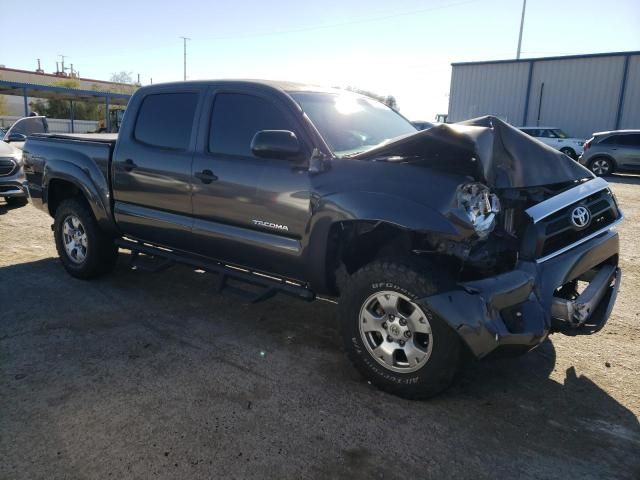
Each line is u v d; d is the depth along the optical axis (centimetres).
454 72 2956
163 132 451
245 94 402
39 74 5688
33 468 257
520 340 295
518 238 331
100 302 484
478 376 356
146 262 493
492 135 309
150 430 288
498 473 259
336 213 331
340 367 366
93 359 371
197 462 262
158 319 447
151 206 459
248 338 413
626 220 915
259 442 279
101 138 532
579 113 2616
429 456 271
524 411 314
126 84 6012
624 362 377
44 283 533
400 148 323
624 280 568
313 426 295
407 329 313
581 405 321
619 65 2478
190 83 441
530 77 2720
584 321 319
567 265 331
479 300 288
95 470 256
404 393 320
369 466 262
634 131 1758
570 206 346
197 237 425
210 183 404
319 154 346
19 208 938
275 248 372
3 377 343
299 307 485
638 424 302
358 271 328
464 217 289
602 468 263
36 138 577
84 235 533
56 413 303
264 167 374
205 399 321
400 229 342
